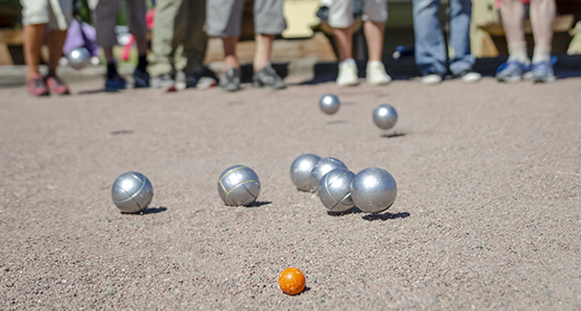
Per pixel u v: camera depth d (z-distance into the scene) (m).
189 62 4.82
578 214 1.65
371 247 1.55
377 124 2.41
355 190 1.66
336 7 4.25
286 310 1.37
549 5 3.70
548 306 1.35
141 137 2.69
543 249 1.51
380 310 1.36
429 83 4.23
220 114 3.20
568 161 2.00
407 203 1.77
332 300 1.39
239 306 1.38
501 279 1.42
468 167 2.01
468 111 2.83
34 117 3.34
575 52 6.29
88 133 2.81
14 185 2.09
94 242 1.65
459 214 1.69
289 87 4.50
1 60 6.04
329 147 2.36
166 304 1.40
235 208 1.81
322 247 1.56
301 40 5.69
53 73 4.56
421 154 2.18
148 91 4.55
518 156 2.08
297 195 1.89
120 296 1.43
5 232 1.72
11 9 6.36
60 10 4.32
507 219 1.65
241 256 1.55
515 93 3.33
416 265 1.47
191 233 1.67
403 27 9.23
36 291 1.45
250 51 5.70
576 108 2.71
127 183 1.80
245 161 2.26
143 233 1.69
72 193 2.00
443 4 5.76
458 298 1.38
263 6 4.25
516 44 4.04
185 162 2.29
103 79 5.59
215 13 4.15
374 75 4.37
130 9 4.74
